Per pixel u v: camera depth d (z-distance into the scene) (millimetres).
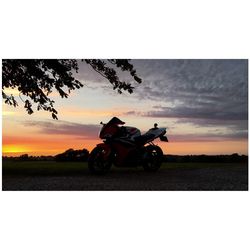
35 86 9555
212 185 6332
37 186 6207
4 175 7445
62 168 8836
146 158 8047
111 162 7629
